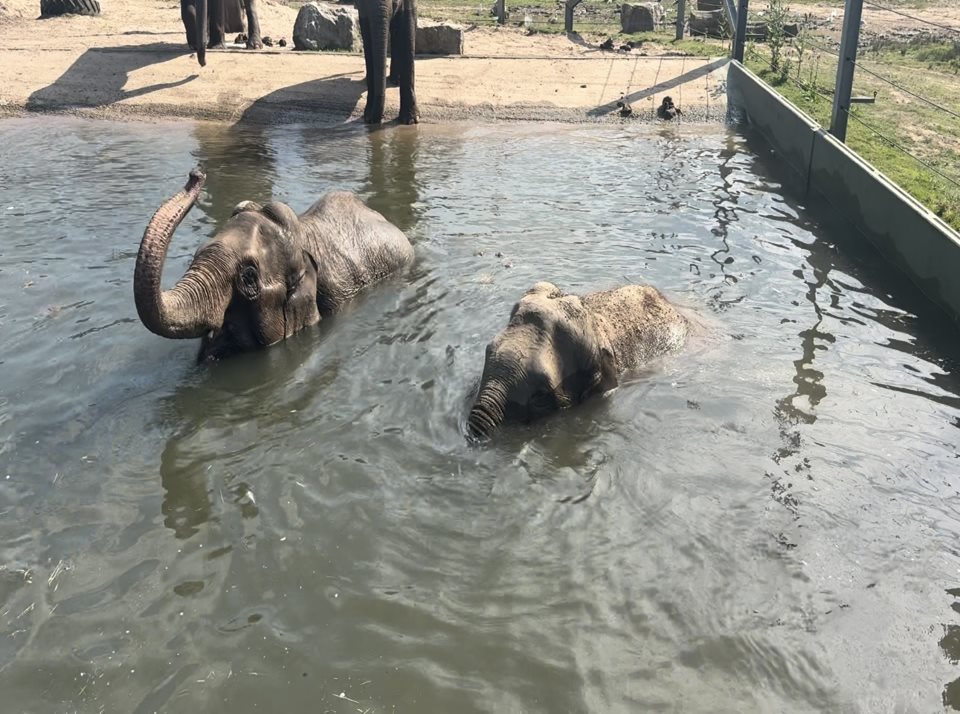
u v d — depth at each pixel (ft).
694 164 46.62
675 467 20.12
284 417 21.97
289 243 26.78
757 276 31.42
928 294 29.84
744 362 25.02
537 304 22.06
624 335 24.31
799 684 14.53
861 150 41.91
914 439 21.38
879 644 15.33
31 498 18.62
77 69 62.90
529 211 38.24
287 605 15.92
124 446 20.59
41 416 21.67
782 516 18.51
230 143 50.19
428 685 14.33
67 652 14.80
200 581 16.42
